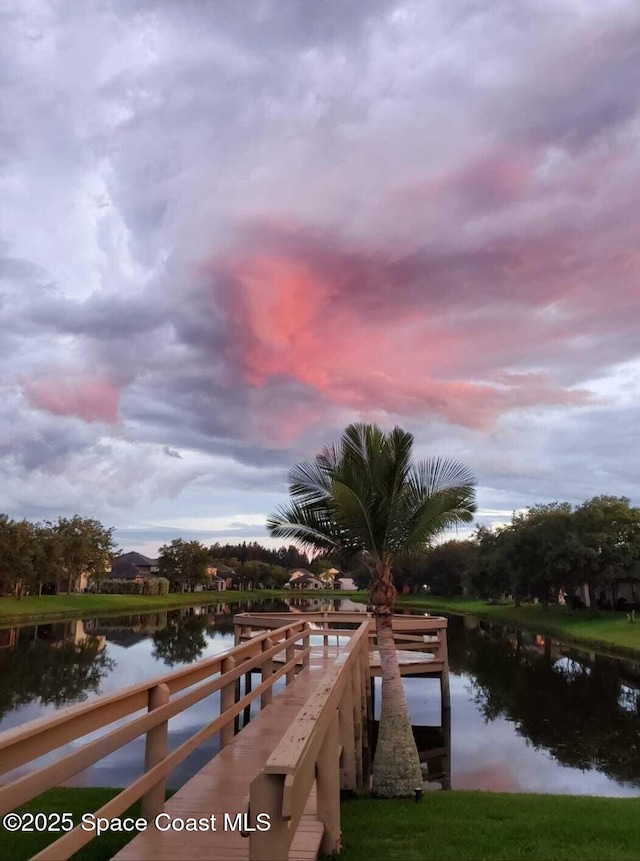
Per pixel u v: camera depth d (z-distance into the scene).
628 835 6.38
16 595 60.03
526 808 7.91
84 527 74.88
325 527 11.09
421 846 5.90
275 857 2.52
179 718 17.55
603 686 23.30
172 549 106.31
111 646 34.72
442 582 91.62
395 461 10.62
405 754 9.87
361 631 10.65
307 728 3.28
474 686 23.41
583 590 55.75
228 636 41.16
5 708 18.28
